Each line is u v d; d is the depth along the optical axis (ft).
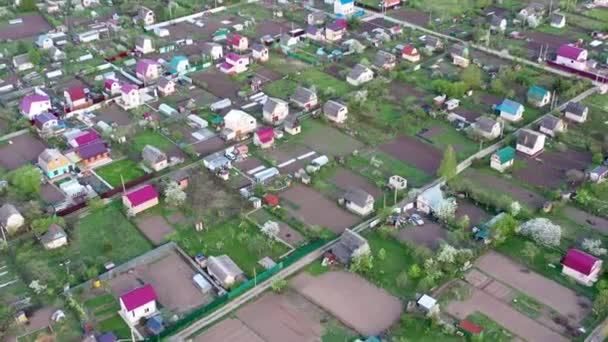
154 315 220.64
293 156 317.63
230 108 360.07
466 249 245.65
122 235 261.44
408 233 262.88
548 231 250.16
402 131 339.77
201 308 221.66
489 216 272.31
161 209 277.44
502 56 428.15
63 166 299.99
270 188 290.15
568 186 292.20
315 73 405.18
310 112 357.41
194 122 343.67
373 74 399.65
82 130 336.49
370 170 305.94
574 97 373.61
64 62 414.21
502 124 335.47
